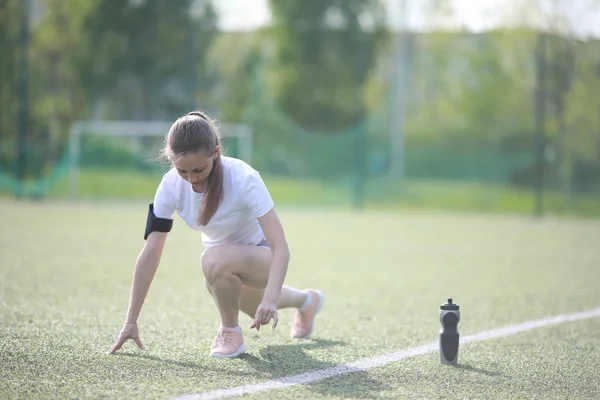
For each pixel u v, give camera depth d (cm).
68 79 3681
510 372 489
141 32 3700
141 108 3728
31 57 3469
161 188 495
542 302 816
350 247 1389
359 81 3278
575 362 523
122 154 2638
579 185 2492
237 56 3897
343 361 508
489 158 2638
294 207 2566
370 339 593
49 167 2627
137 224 1714
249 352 530
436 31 3972
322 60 4156
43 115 3319
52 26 3684
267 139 3080
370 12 4138
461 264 1167
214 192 475
